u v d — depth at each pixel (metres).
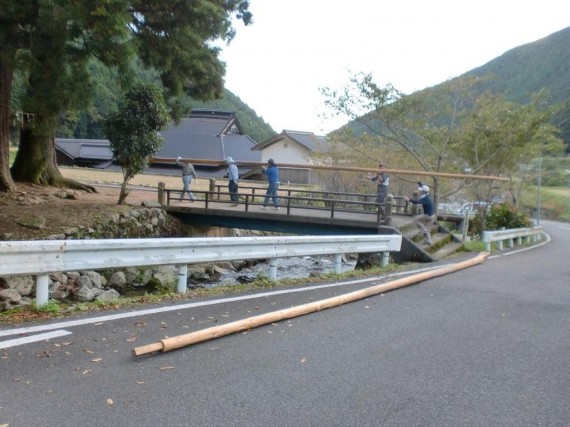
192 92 19.30
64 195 16.95
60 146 40.00
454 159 21.11
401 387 3.74
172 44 14.55
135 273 11.66
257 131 76.19
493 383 3.92
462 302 6.81
